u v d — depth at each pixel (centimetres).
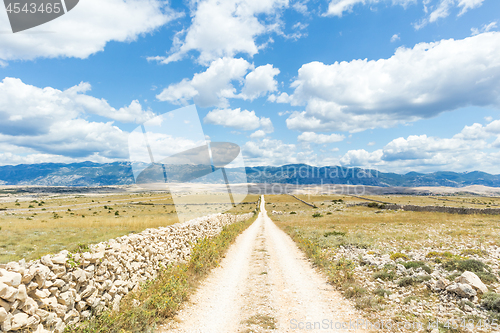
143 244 805
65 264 491
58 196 14075
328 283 918
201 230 1441
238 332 564
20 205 8400
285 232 2631
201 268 1030
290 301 750
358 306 688
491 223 2244
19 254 1356
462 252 1152
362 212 4600
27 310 394
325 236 1955
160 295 672
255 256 1411
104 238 1819
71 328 463
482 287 682
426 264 989
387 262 1072
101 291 579
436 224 2375
